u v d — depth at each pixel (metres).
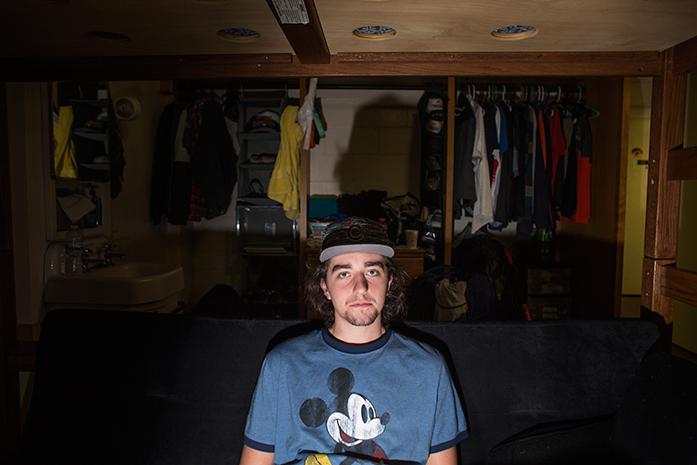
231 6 1.42
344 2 1.37
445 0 1.34
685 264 3.73
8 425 1.99
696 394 1.23
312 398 1.20
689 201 3.70
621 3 1.36
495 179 3.56
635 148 4.66
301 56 1.80
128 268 2.81
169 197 3.71
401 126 4.31
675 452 1.21
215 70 1.92
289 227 4.19
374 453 1.17
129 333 1.56
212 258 4.45
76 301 2.38
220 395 1.50
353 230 1.27
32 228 2.37
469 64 1.85
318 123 3.33
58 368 1.54
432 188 3.82
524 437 1.41
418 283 2.69
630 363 1.53
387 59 1.87
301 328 1.54
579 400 1.50
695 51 1.65
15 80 1.96
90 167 2.79
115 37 1.72
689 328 3.68
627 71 1.82
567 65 1.83
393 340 1.29
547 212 3.64
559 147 3.71
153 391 1.52
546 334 1.55
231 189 3.98
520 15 1.46
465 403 1.50
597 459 1.40
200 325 1.56
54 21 1.55
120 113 3.14
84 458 1.47
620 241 3.60
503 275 3.68
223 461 1.47
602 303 3.79
